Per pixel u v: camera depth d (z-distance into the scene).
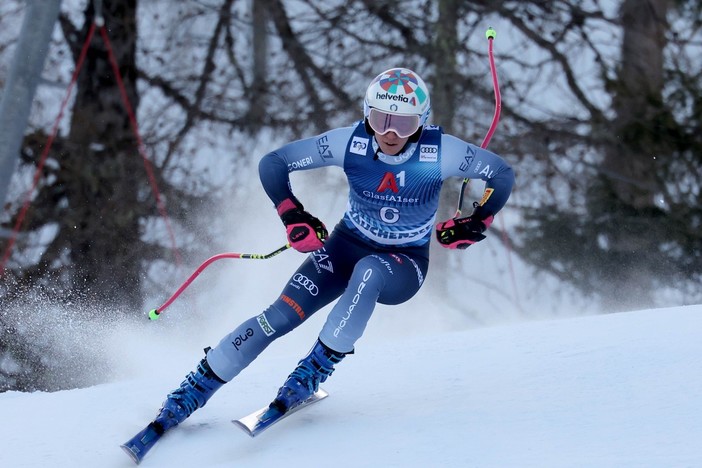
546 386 7.58
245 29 27.84
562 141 27.30
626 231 26.59
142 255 24.77
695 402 6.64
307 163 7.65
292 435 6.98
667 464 5.27
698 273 26.52
